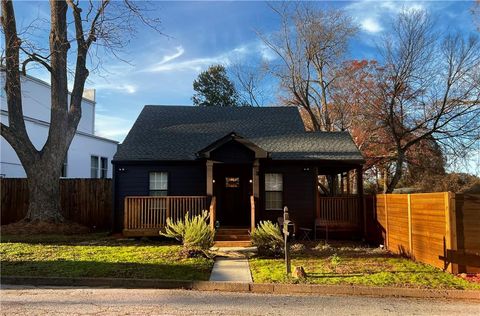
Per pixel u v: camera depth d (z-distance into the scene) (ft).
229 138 47.65
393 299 23.50
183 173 52.65
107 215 56.75
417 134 71.67
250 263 32.53
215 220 49.42
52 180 49.85
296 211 51.37
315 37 88.99
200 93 122.52
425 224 32.50
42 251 35.81
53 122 50.47
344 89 94.94
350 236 49.83
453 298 23.95
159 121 61.46
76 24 52.70
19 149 49.01
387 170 85.92
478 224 29.04
